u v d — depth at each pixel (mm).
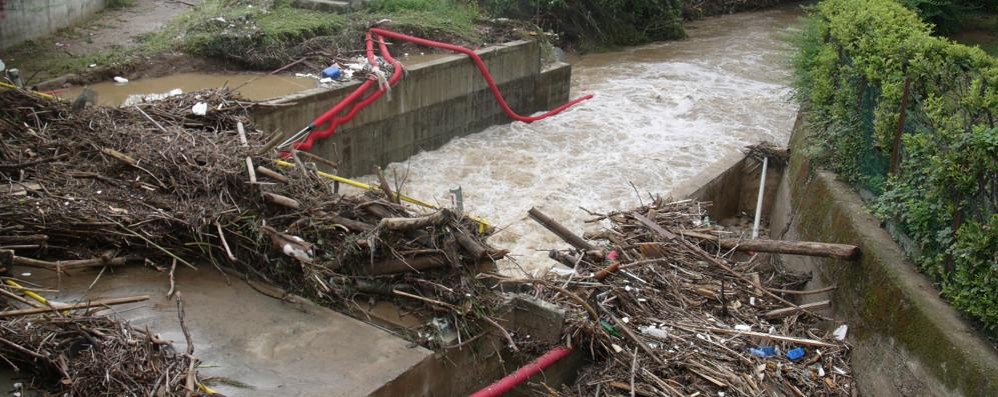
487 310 6477
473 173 13211
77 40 13820
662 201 9672
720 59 21750
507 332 6406
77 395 5086
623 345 6992
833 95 10203
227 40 13133
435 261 6516
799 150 10789
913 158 6973
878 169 8172
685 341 7125
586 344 7074
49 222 6668
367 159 12945
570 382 7141
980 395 5359
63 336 5508
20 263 6520
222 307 6422
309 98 11570
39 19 13492
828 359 7070
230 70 13094
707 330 7305
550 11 22125
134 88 11844
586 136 15289
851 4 11258
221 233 6715
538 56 16438
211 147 7793
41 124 8312
